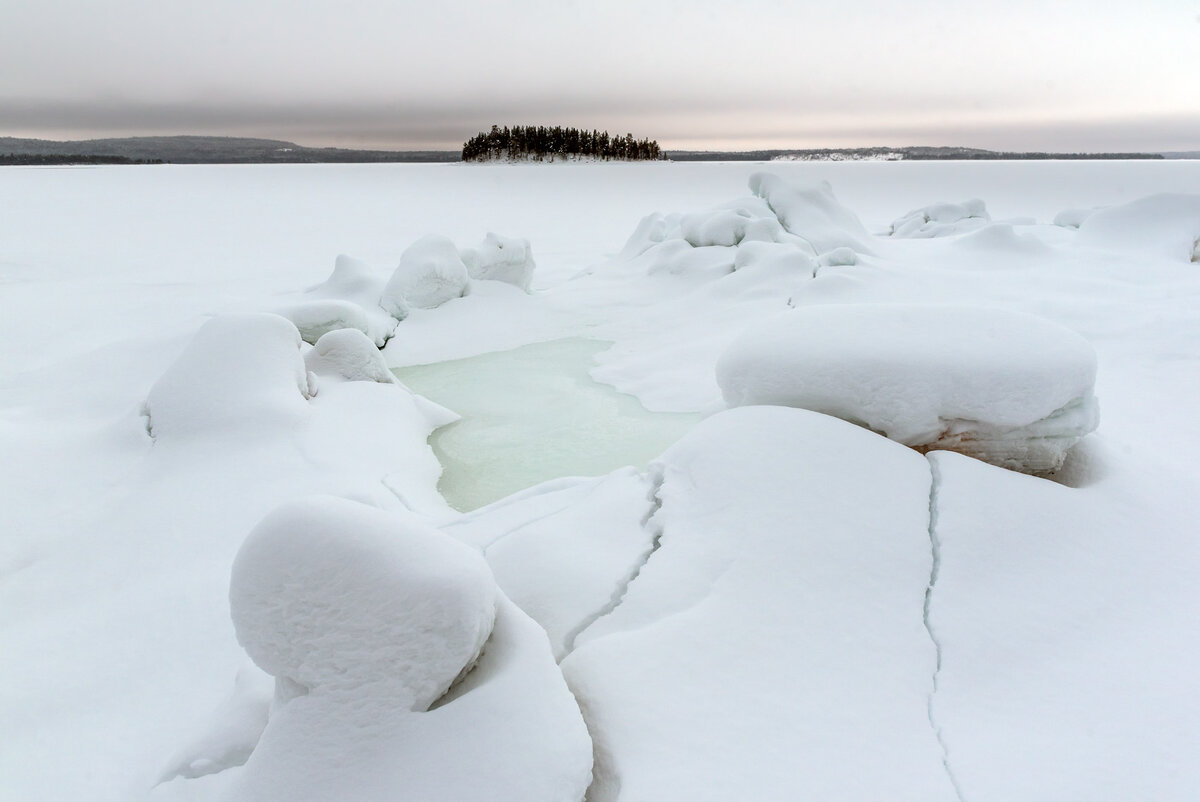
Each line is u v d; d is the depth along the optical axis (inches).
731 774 69.5
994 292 321.4
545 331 358.3
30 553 138.3
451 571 73.1
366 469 173.6
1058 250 409.4
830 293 321.1
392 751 68.6
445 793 65.4
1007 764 69.4
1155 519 101.8
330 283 397.4
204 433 179.0
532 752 67.7
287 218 959.6
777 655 82.5
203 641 111.1
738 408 122.7
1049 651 82.4
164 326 344.8
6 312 370.0
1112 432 167.9
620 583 95.9
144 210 1054.4
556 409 251.3
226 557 135.0
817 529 96.6
